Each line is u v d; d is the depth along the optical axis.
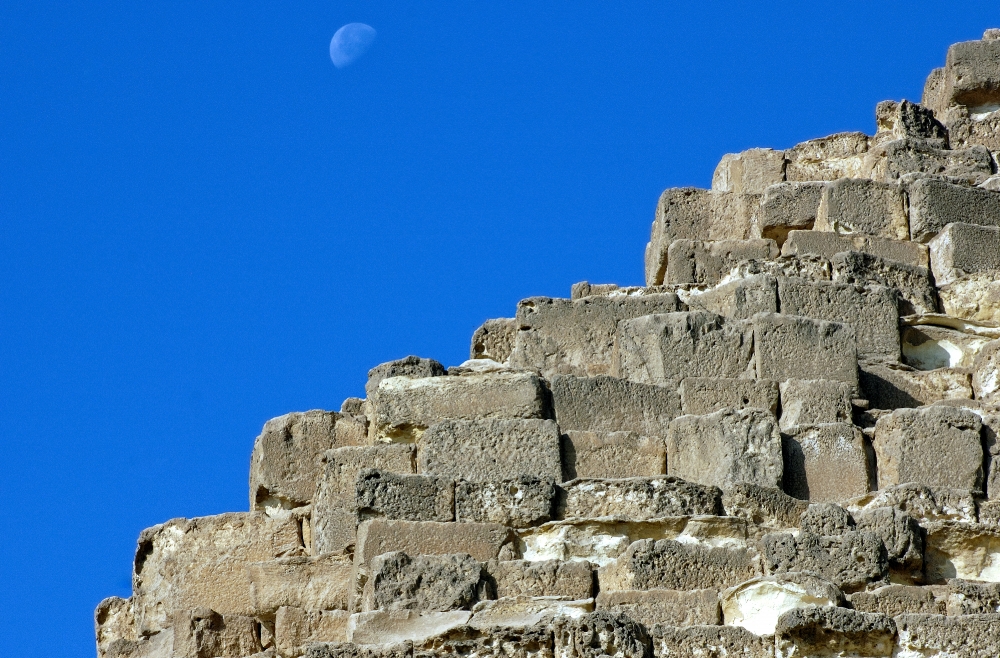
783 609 43.38
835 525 45.38
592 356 52.41
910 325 53.31
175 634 47.44
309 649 42.97
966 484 47.72
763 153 59.75
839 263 53.94
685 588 44.41
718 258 55.69
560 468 48.06
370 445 49.47
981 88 60.81
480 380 49.59
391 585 44.62
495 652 42.78
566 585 44.72
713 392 49.72
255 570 47.72
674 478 46.81
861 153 59.59
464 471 48.00
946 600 43.59
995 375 51.41
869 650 42.06
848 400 49.47
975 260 54.66
